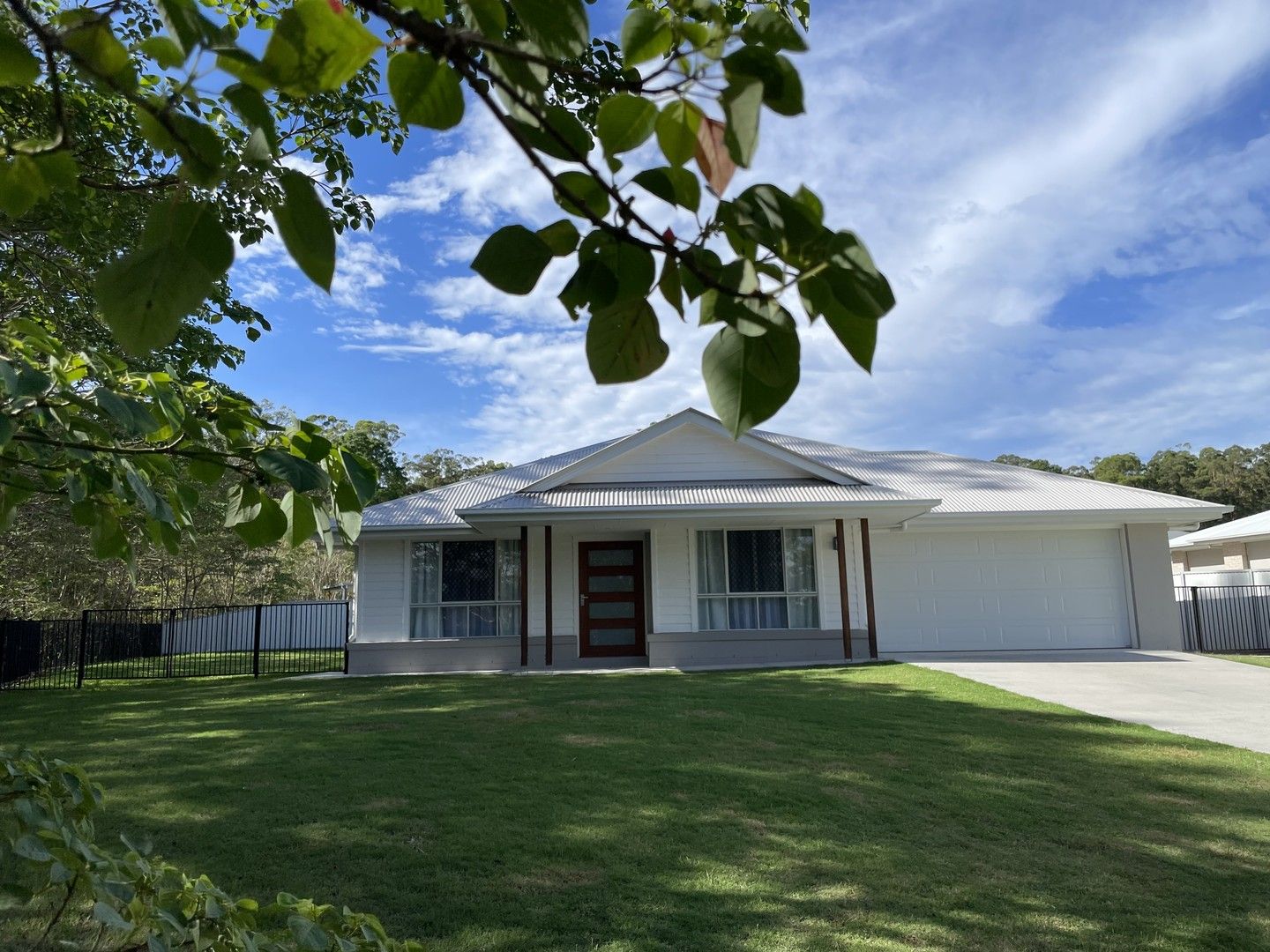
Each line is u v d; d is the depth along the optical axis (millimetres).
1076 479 17594
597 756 6918
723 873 4434
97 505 2045
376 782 6164
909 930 3791
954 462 19406
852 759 6820
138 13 4535
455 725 8438
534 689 11203
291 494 1820
